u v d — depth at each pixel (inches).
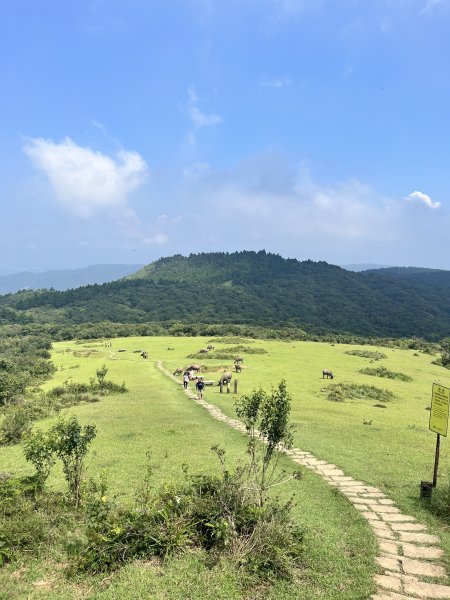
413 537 378.6
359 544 357.4
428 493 478.0
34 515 369.4
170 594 267.1
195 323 5280.5
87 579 288.0
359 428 920.3
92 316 5890.8
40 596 267.3
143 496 381.4
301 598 272.7
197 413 1081.4
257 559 302.2
